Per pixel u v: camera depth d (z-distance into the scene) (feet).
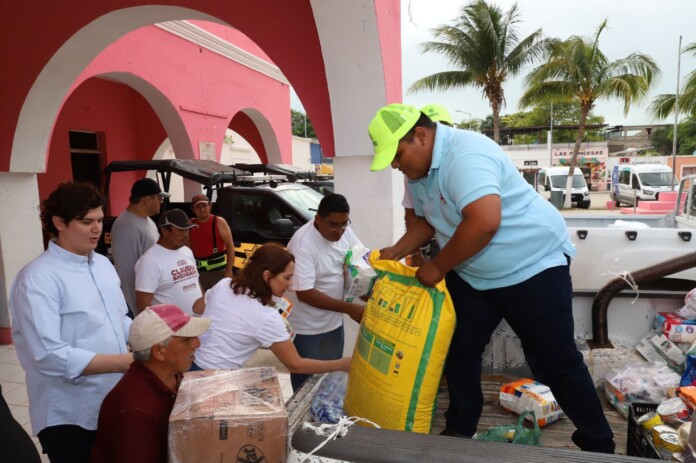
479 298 6.06
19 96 17.29
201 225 17.95
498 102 71.46
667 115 93.71
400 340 5.57
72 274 7.09
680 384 6.65
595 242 13.34
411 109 5.55
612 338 8.30
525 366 8.00
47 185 31.83
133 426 5.41
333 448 3.94
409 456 3.77
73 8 16.70
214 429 4.26
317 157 116.57
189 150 34.50
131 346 5.74
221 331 7.94
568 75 75.05
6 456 5.43
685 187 17.22
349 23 11.90
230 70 38.73
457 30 68.39
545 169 92.89
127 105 37.88
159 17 17.17
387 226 13.35
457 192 5.20
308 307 10.38
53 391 7.07
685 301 7.82
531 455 3.75
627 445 5.90
